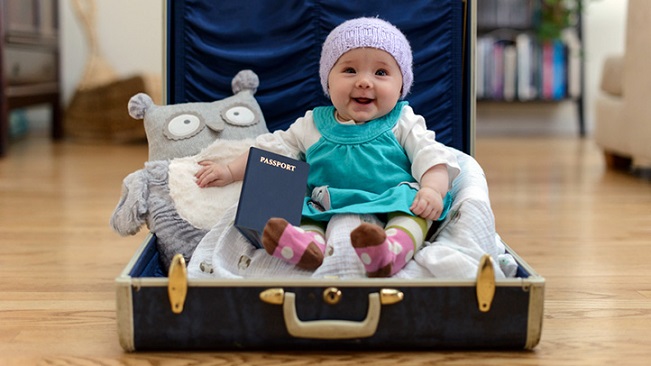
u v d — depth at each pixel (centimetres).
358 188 136
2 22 318
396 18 168
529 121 442
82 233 194
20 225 203
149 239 136
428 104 169
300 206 127
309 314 106
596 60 432
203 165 147
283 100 169
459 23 169
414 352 110
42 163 313
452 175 134
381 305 106
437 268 116
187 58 170
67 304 135
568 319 127
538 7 411
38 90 361
